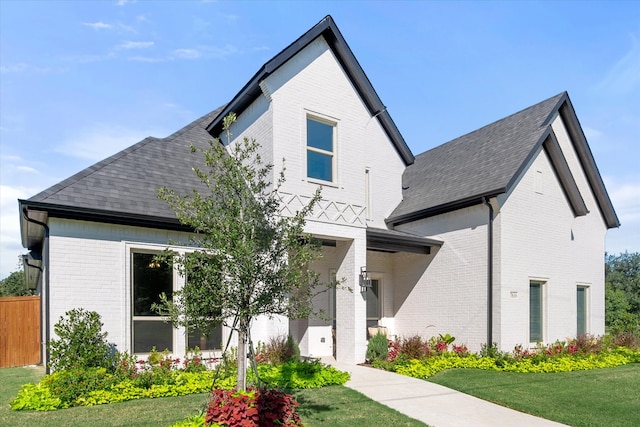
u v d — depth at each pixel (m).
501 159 14.04
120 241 9.45
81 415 6.66
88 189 9.38
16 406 6.97
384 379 9.93
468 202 13.29
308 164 11.70
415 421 6.96
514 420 7.30
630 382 10.34
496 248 12.76
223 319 6.20
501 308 12.49
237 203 6.17
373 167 15.80
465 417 7.38
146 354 9.55
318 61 12.02
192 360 9.41
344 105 12.39
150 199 9.93
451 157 16.88
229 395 5.60
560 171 14.70
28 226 9.95
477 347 12.97
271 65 10.88
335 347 13.31
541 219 14.11
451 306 13.85
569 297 14.91
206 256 6.06
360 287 12.05
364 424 6.69
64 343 8.20
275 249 6.27
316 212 11.33
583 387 9.65
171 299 9.90
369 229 13.02
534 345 13.47
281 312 6.29
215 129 13.52
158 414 6.70
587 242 16.34
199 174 6.40
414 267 15.23
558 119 16.36
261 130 11.45
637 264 44.62
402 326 15.41
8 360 12.84
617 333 16.64
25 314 13.21
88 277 9.02
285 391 8.54
